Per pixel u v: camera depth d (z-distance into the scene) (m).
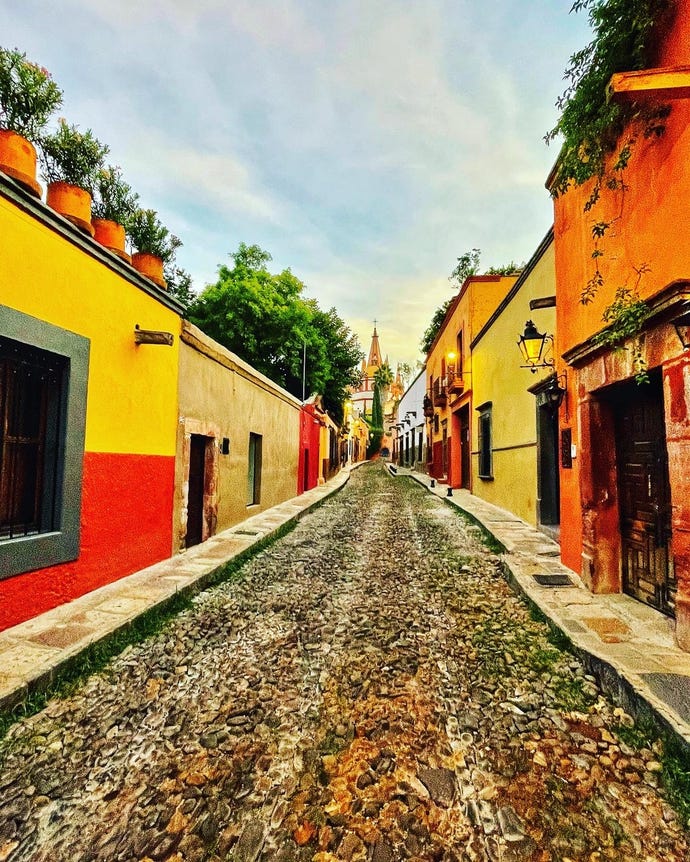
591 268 4.87
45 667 3.08
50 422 4.32
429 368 26.56
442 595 5.09
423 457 29.92
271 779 2.27
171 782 2.25
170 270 12.09
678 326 3.11
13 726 2.66
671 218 3.35
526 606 4.64
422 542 7.94
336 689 3.14
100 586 4.92
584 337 5.07
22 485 4.11
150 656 3.61
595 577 4.66
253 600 4.99
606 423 4.73
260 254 19.95
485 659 3.53
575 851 1.84
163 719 2.78
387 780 2.26
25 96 6.85
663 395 3.75
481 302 15.54
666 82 2.82
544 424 8.28
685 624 3.24
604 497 4.70
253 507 10.82
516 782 2.23
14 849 1.87
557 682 3.16
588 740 2.55
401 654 3.65
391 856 1.83
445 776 2.28
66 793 2.18
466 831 1.95
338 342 24.06
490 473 13.10
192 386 7.20
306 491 18.19
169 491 6.44
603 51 3.75
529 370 9.05
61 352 4.23
